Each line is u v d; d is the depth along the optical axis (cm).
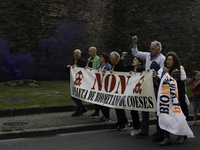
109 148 523
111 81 660
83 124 682
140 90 607
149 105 595
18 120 721
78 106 777
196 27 1642
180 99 558
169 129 528
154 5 1673
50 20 1579
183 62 1641
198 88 744
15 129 623
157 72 580
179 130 524
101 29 1719
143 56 664
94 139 589
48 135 625
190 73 1644
